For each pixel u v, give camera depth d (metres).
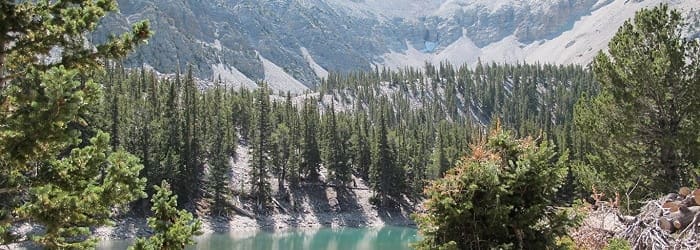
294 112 125.06
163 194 10.85
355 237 78.94
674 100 23.91
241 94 141.88
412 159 109.31
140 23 10.60
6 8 9.28
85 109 9.07
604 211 16.67
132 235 64.44
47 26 9.72
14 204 9.85
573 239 15.23
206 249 61.75
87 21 9.98
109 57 10.33
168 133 85.12
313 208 96.88
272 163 99.38
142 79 120.06
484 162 12.63
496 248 12.06
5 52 9.50
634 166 24.77
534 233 12.50
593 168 26.14
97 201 9.55
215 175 84.94
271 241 71.56
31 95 8.33
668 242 14.20
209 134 99.69
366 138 113.88
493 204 12.44
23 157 8.89
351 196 103.50
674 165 23.98
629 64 24.17
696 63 23.27
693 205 15.62
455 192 12.61
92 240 10.71
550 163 13.03
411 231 88.62
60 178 9.72
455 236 12.88
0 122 8.72
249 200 92.19
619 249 13.86
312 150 105.06
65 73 8.52
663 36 23.88
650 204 16.45
